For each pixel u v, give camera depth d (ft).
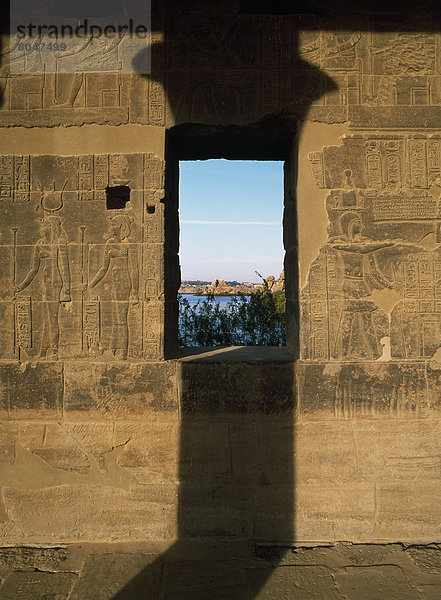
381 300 10.94
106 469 10.73
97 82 11.02
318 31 11.15
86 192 10.91
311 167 11.02
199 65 11.02
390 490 10.69
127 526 10.65
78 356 10.84
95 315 10.85
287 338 12.80
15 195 10.91
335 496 10.69
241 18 11.09
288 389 10.76
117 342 10.82
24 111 11.00
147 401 10.77
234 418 10.73
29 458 10.76
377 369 10.81
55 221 10.89
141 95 10.98
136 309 10.84
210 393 10.73
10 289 10.86
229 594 8.82
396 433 10.76
